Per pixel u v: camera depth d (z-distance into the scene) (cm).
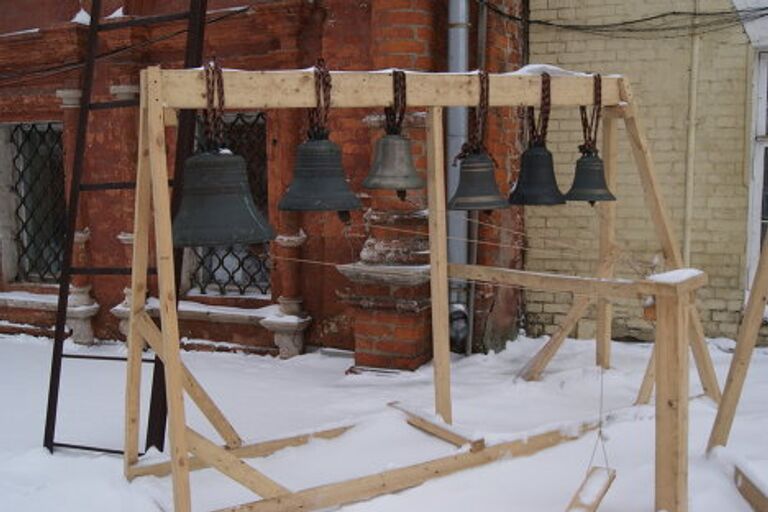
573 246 630
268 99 316
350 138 562
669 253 458
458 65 531
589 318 635
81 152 389
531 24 627
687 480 307
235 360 607
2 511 321
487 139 557
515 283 396
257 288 651
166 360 290
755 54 575
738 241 591
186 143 369
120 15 639
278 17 581
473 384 505
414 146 516
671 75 595
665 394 300
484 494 337
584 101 409
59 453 396
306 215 600
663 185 604
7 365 614
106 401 504
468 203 373
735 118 583
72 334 687
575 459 373
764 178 592
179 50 639
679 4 587
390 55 512
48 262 738
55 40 655
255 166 640
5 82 699
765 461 341
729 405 359
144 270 337
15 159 740
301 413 461
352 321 591
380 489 330
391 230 525
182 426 290
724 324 600
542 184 399
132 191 655
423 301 529
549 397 475
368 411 455
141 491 335
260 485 308
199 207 299
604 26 607
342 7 562
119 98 645
